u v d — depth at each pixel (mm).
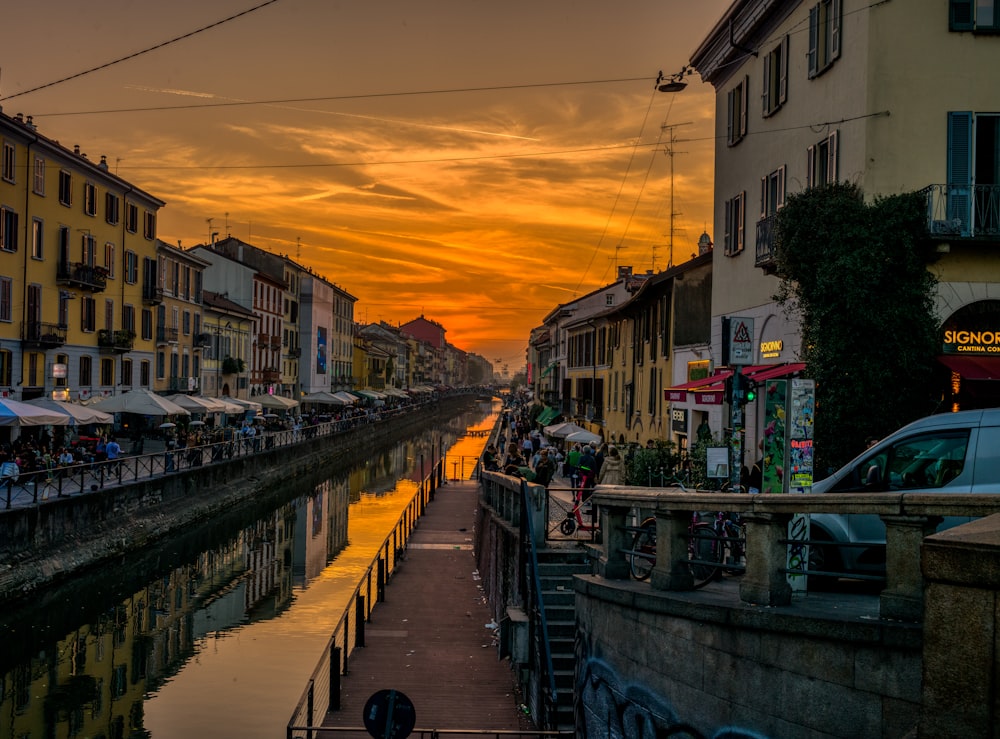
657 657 7375
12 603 20562
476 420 140875
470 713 13195
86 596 24172
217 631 21359
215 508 36438
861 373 15555
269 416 65438
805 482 7863
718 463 10891
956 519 7598
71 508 24203
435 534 31328
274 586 26297
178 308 57281
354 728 11398
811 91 18891
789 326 19516
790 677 5953
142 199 50812
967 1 16234
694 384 23219
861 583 8453
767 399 7980
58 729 14984
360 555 31125
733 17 22719
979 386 15023
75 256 43094
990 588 4328
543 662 12273
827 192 16328
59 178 41469
